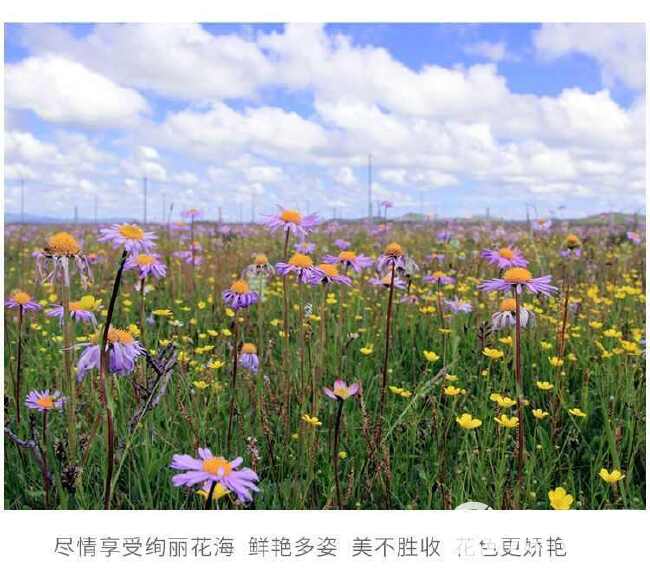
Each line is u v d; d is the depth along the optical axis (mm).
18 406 443
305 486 379
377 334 667
